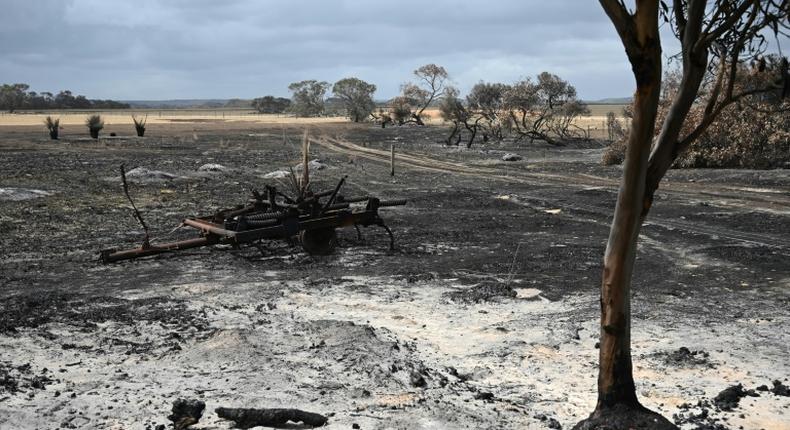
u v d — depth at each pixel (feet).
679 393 21.86
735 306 33.60
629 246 17.31
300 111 466.70
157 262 43.45
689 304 33.99
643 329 29.55
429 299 34.73
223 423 18.30
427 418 18.85
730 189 87.86
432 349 26.48
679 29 17.88
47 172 99.81
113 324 28.99
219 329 27.96
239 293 35.40
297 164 126.72
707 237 53.93
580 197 83.15
